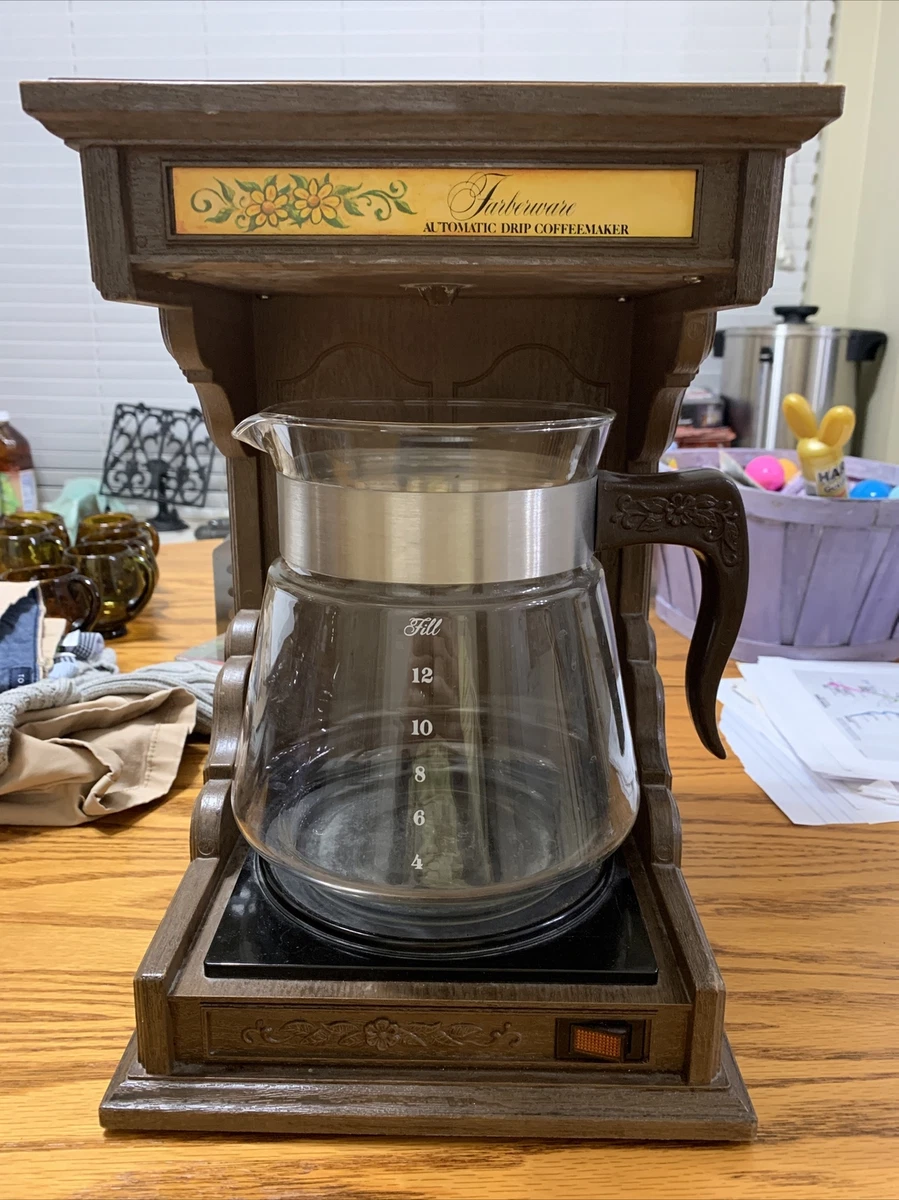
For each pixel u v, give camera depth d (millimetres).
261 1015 434
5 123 1775
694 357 467
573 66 1657
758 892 597
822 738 797
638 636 580
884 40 1531
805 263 1687
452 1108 418
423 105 372
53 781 667
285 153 389
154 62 1728
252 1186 394
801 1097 438
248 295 551
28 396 1939
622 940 463
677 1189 393
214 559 1021
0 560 1058
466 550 435
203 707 787
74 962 523
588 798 486
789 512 936
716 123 377
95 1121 424
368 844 474
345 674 498
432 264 398
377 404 537
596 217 396
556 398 572
